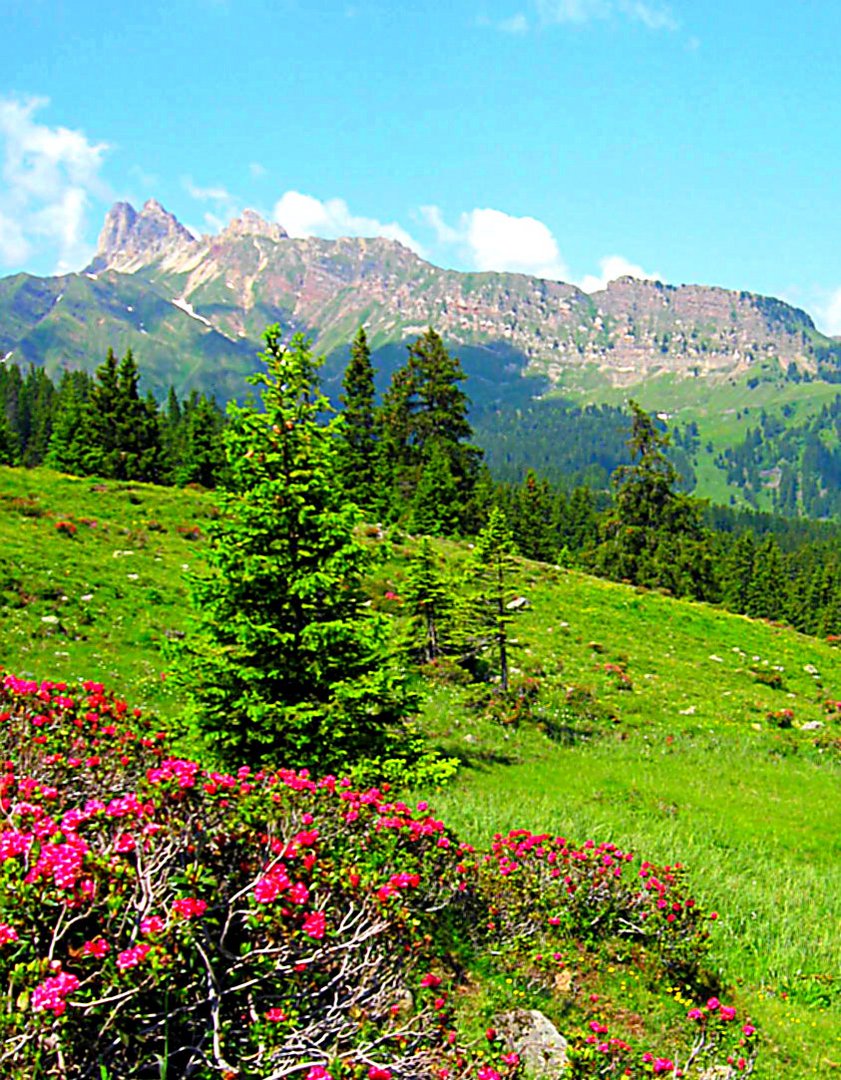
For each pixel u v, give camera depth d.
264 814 6.43
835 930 13.06
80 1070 4.12
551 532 112.00
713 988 9.82
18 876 4.45
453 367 70.69
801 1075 8.27
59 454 72.75
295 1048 4.69
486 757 22.02
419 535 55.09
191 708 13.16
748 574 111.31
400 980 6.00
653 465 79.62
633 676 34.78
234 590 13.62
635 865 14.16
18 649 21.77
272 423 14.41
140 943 4.34
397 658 14.71
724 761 25.30
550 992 8.36
